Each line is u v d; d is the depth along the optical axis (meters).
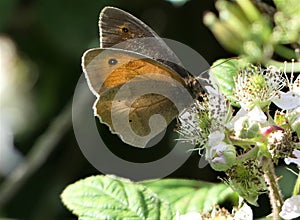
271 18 0.38
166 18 0.46
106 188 0.35
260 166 0.32
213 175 0.45
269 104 0.33
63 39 0.46
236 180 0.33
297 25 0.37
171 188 0.36
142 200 0.35
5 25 0.47
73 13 0.46
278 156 0.32
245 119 0.32
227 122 0.33
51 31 0.47
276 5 0.37
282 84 0.33
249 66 0.34
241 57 0.36
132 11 0.46
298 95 0.33
